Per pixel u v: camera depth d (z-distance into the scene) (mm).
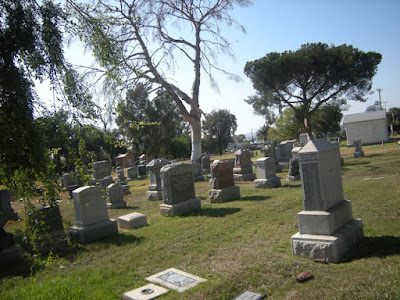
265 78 29609
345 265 5133
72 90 4270
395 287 3838
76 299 4852
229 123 74500
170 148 56469
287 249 6312
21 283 6012
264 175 15836
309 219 5840
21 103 3643
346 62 27672
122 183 24859
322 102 31250
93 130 4387
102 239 8969
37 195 3934
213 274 5480
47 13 4211
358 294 3928
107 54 4668
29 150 3621
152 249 7410
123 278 5777
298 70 29062
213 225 9008
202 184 20719
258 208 10586
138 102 22203
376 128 46188
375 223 7336
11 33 3801
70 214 14648
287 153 29250
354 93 30672
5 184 3812
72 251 7969
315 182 5871
